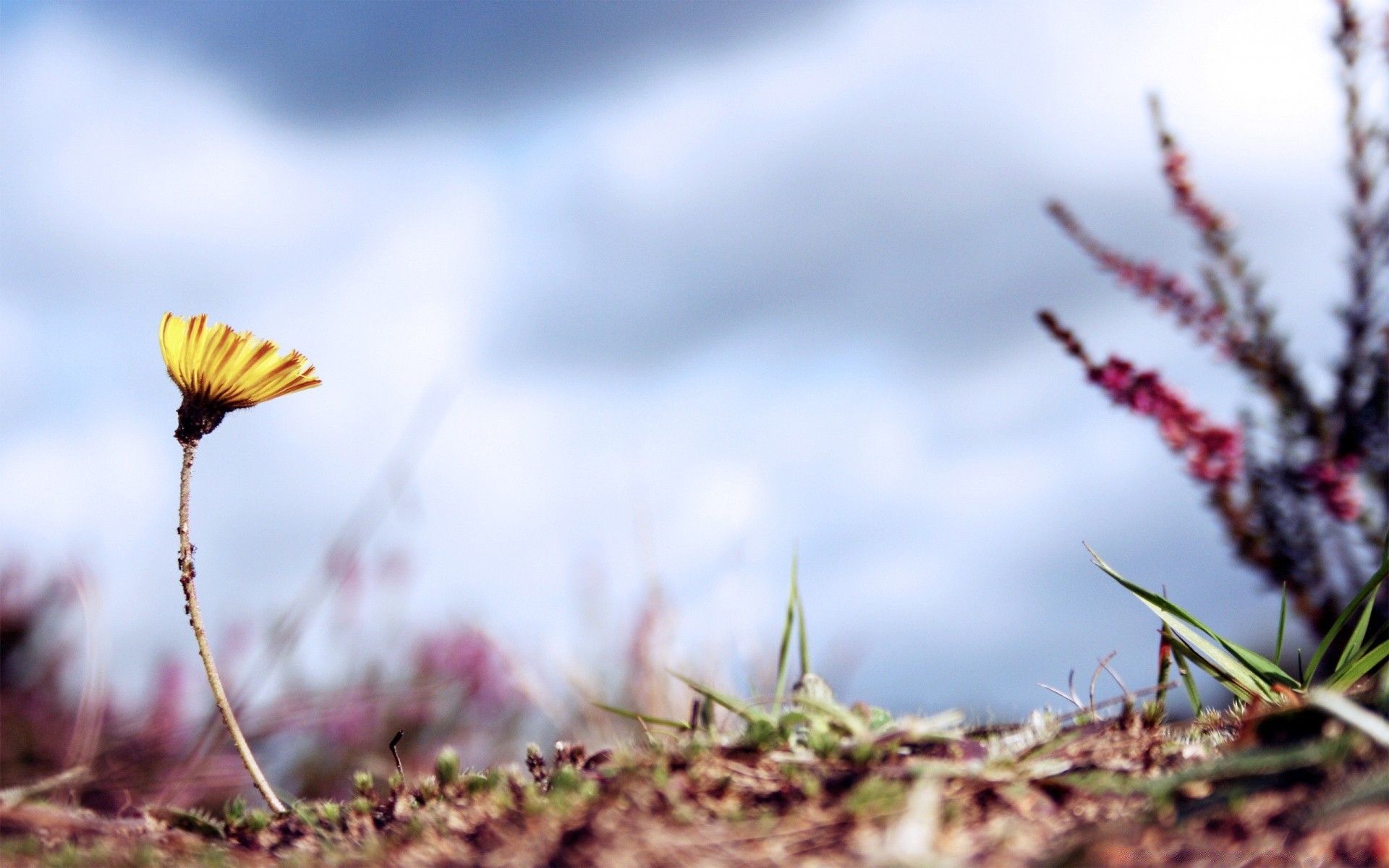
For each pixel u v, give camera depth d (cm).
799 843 55
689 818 56
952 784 57
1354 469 88
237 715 67
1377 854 54
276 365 60
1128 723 59
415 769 88
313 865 57
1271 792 56
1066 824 56
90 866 58
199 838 60
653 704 77
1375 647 60
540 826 57
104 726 73
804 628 63
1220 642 61
